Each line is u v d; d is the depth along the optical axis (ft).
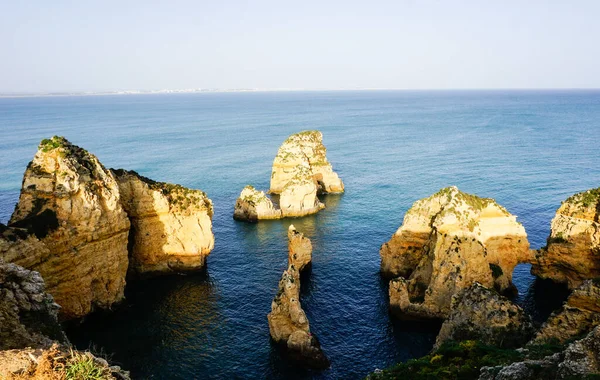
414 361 99.30
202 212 195.93
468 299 122.93
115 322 150.51
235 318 152.76
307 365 126.82
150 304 163.12
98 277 152.66
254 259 203.92
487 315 117.29
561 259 168.76
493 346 105.50
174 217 187.42
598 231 157.17
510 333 113.91
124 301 164.04
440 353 100.73
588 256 161.38
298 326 131.85
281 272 189.57
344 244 220.64
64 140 154.71
